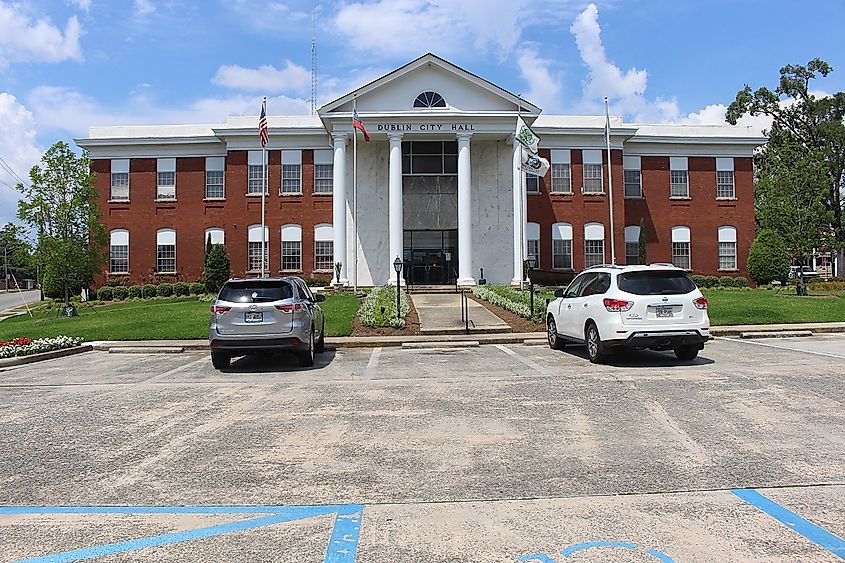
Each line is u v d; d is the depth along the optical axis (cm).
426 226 3419
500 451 629
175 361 1447
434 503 487
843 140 4594
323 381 1098
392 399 910
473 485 528
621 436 678
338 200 3294
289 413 826
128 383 1117
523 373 1138
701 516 450
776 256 3472
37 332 1988
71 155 2630
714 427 710
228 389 1028
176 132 3803
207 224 3706
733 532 421
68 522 456
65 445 676
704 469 561
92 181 2689
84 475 570
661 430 701
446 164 3481
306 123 3694
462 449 638
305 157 3653
